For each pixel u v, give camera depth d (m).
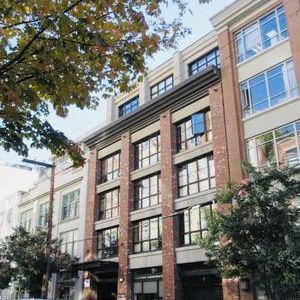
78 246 34.81
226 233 16.44
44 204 42.56
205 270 24.31
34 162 27.91
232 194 17.19
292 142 21.34
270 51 23.64
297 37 22.16
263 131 22.80
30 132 10.81
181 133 28.61
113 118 36.53
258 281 15.82
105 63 10.86
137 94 34.81
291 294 15.90
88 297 31.38
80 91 10.77
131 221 30.42
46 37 9.97
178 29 11.53
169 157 28.22
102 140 35.56
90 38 10.14
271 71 23.39
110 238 32.41
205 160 26.22
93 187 35.09
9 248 31.41
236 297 21.42
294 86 21.98
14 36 10.19
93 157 36.22
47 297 28.02
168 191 27.55
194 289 25.08
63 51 10.07
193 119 27.23
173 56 31.94
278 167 19.67
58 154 11.61
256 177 16.84
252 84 24.25
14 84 9.73
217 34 27.11
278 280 14.96
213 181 25.31
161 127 29.58
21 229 32.84
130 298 28.52
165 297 25.52
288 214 16.20
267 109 22.86
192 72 30.53
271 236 16.06
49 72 10.29
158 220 28.44
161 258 26.89
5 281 32.41
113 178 33.97
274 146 22.11
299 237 15.59
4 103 10.05
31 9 9.74
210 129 26.48
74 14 10.19
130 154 32.19
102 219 33.81
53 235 38.25
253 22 25.16
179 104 28.64
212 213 18.16
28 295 33.47
